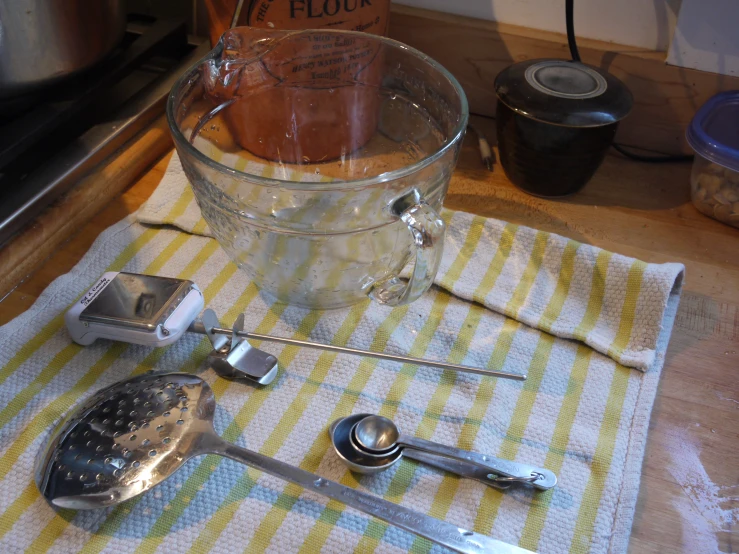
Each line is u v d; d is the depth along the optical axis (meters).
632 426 0.44
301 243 0.42
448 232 0.56
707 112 0.60
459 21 0.67
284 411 0.44
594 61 0.65
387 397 0.45
